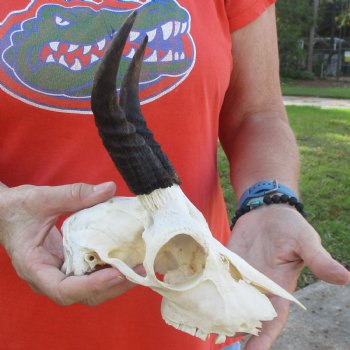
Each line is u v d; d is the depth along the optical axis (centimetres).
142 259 38
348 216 173
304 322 114
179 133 49
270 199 47
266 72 59
